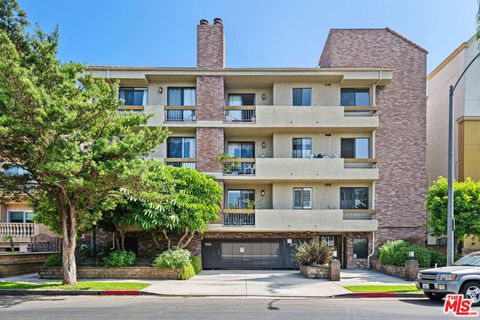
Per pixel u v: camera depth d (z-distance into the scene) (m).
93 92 13.91
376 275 19.23
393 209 22.39
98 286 14.43
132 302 12.09
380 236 22.22
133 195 15.08
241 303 11.98
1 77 12.06
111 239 22.23
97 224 19.12
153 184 14.12
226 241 22.56
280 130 22.92
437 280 12.03
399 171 22.61
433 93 27.83
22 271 18.75
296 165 21.95
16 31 16.06
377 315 10.12
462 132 23.83
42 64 13.66
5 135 12.34
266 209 22.06
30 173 14.76
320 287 15.15
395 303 12.17
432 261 18.75
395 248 19.64
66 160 12.41
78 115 13.12
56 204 15.16
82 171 13.26
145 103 23.53
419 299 13.05
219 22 23.47
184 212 18.08
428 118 28.58
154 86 23.52
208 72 22.41
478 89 23.72
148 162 14.36
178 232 20.22
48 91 13.46
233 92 24.25
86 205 14.99
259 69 22.31
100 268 17.09
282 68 22.31
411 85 23.12
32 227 24.22
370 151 23.17
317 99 23.42
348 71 22.25
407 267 17.27
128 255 18.14
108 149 13.44
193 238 22.00
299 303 12.05
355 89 23.61
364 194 23.14
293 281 16.88
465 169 23.52
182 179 18.95
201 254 22.33
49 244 23.36
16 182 14.38
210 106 22.23
